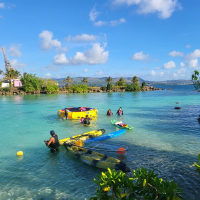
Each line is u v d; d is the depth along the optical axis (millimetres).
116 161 7613
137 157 8820
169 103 34375
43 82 89250
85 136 11758
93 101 41062
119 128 15000
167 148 10000
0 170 7691
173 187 2785
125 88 105938
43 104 35625
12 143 11375
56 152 9703
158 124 16266
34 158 8953
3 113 24047
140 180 3111
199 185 6344
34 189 6312
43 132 14102
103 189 3027
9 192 6148
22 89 84875
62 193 6074
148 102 36906
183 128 14656
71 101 41719
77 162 8438
